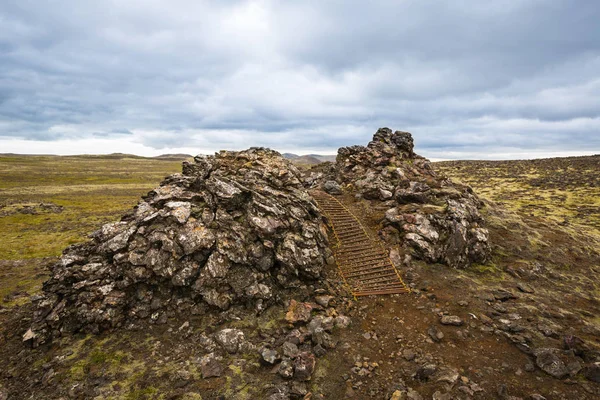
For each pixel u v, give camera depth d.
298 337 14.55
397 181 33.12
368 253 22.83
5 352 14.78
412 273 20.67
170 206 19.06
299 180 27.61
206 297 16.36
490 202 33.59
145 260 16.75
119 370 12.91
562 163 127.75
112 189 113.00
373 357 13.88
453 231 22.41
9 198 82.69
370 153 41.09
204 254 17.50
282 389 11.83
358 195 33.19
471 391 11.50
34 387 12.27
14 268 28.52
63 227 48.75
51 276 17.09
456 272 21.19
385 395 11.77
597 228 47.88
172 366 13.11
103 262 17.11
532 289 19.66
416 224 24.03
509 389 11.70
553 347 13.93
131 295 16.47
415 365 13.20
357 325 16.17
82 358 13.65
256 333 15.19
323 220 26.61
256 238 18.64
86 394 11.73
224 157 28.67
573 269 23.17
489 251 23.25
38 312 15.91
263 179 24.52
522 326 15.30
